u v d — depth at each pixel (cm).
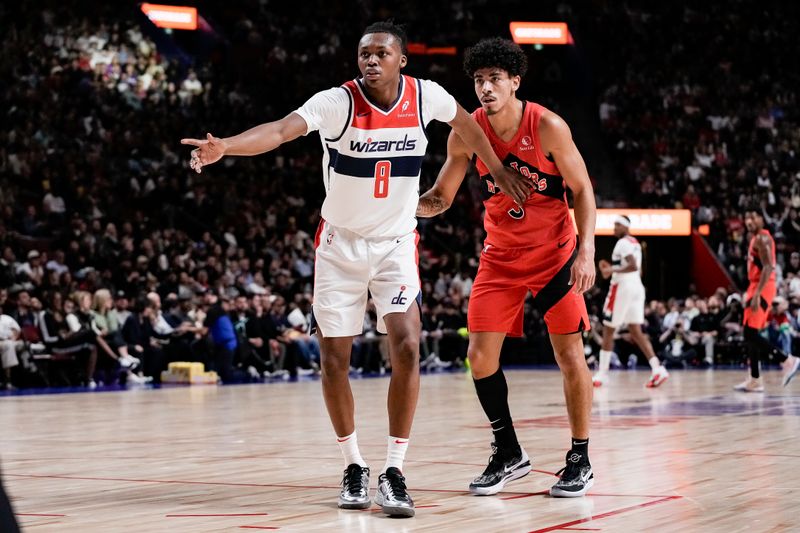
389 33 400
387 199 412
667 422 775
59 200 1881
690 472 490
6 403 1070
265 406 1008
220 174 2327
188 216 2081
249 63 2831
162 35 2723
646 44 3095
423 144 416
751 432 693
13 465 536
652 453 570
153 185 2089
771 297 1140
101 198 1981
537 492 439
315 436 695
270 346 1698
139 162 2170
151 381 1539
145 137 2241
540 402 1020
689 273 2392
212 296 1630
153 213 2056
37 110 2131
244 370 1706
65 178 1942
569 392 442
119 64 2416
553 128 440
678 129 2817
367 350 1856
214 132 2445
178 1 2805
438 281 2161
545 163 447
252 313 1697
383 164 407
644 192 2570
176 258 1788
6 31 2352
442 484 464
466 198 2550
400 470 394
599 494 427
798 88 3000
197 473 501
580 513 379
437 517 373
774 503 396
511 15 3103
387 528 349
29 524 354
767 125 2853
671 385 1302
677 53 3078
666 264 2392
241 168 2369
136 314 1549
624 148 2767
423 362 1972
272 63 2781
